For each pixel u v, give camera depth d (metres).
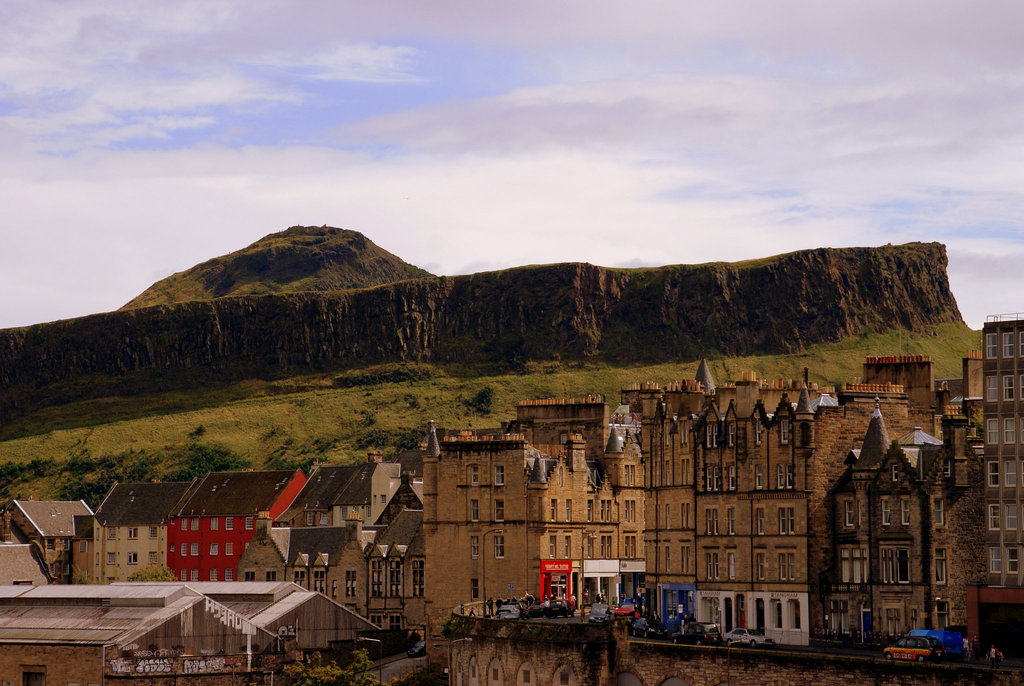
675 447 180.38
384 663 193.50
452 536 199.25
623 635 144.62
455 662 169.25
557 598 184.75
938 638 131.50
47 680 173.88
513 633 155.75
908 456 154.88
